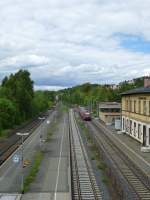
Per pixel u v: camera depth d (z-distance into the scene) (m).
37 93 180.38
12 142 62.72
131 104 69.06
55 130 84.88
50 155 50.12
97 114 135.25
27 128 88.44
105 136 72.12
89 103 166.38
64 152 52.66
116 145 59.03
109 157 47.56
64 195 30.72
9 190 32.16
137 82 174.12
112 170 37.50
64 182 35.12
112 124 99.81
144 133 58.78
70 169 40.31
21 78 113.00
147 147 53.75
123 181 34.69
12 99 99.75
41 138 65.56
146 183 34.06
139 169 40.38
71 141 64.81
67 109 198.50
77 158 47.31
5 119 82.75
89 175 37.56
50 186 33.62
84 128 88.75
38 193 31.30
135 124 65.69
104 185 33.66
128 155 49.53
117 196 29.39
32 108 120.44
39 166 42.44
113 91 166.25
